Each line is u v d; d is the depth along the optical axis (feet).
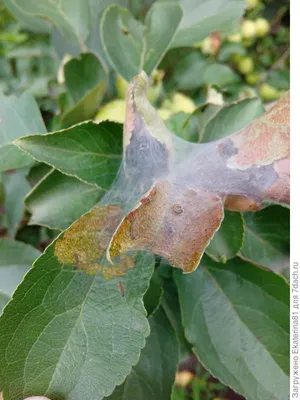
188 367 1.28
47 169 0.61
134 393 0.56
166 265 0.59
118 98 0.65
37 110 0.57
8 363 0.43
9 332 0.42
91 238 0.45
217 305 0.57
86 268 0.44
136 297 0.43
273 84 1.08
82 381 0.43
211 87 0.68
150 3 0.76
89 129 0.50
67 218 0.53
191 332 0.55
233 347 0.55
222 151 0.47
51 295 0.43
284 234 0.60
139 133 0.47
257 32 1.05
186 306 0.56
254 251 0.60
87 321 0.44
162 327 0.58
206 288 0.57
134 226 0.39
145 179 0.47
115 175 0.50
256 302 0.56
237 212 0.52
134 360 0.42
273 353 0.54
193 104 0.71
